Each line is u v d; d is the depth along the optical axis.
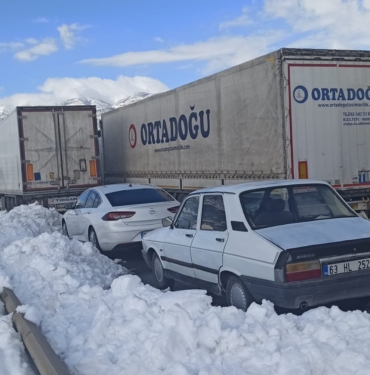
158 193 12.06
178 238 7.68
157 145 17.33
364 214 11.70
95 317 5.82
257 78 11.62
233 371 4.13
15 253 9.48
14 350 5.50
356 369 3.94
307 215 6.61
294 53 10.88
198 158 14.53
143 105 18.36
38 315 6.09
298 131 10.93
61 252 9.25
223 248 6.50
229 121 12.85
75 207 13.43
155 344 4.55
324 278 5.67
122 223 11.09
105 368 4.69
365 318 4.73
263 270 5.79
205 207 7.25
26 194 18.39
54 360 4.77
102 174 23.28
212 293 7.58
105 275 8.84
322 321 4.86
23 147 18.38
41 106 18.53
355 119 11.37
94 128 19.06
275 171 11.24
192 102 14.69
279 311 5.84
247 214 6.43
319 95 11.07
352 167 11.34
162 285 8.48
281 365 3.99
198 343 4.59
